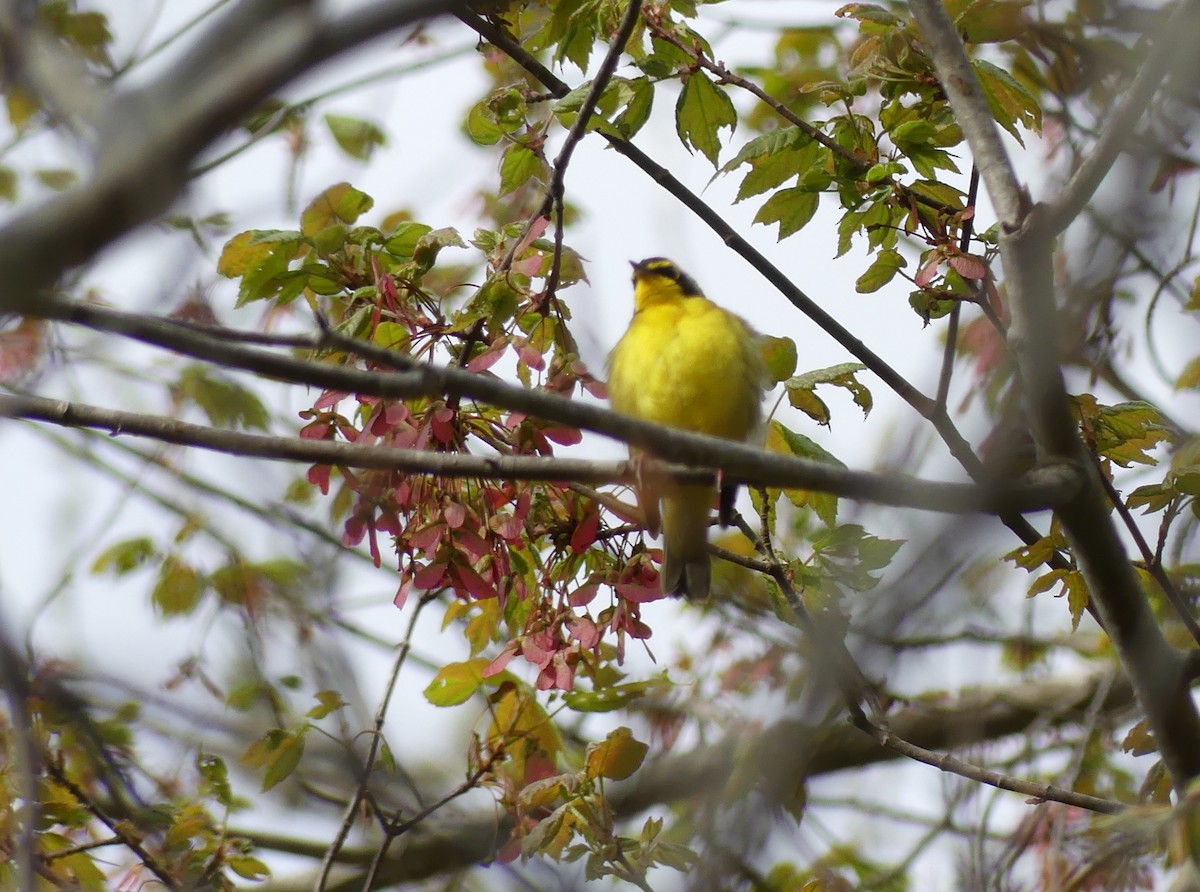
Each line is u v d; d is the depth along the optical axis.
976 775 8.78
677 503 9.28
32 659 10.09
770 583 10.07
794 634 11.89
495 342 8.63
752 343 10.58
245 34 4.43
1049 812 8.81
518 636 9.18
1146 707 8.55
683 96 10.18
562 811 8.55
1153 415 8.99
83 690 11.03
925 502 7.42
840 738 11.68
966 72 9.12
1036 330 8.14
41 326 13.84
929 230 9.48
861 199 9.79
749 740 8.84
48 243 4.32
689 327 10.41
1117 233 8.38
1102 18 10.18
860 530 9.66
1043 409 8.22
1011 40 10.52
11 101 11.14
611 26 10.05
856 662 7.35
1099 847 8.28
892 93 9.94
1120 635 8.61
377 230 9.31
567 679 8.92
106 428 7.62
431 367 6.84
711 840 7.23
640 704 12.02
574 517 9.24
